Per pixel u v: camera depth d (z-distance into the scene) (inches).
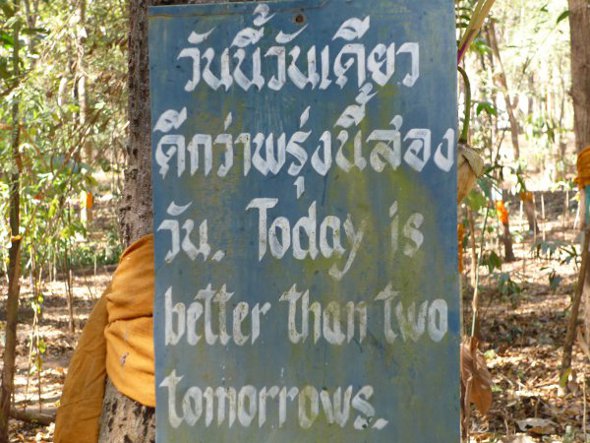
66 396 113.0
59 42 241.9
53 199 247.9
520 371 286.4
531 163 875.4
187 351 98.7
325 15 96.0
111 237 506.6
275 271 97.3
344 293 96.6
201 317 98.4
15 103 219.3
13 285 211.8
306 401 97.3
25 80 225.0
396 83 95.3
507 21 565.3
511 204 714.8
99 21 253.6
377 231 96.0
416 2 94.7
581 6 264.1
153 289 108.4
